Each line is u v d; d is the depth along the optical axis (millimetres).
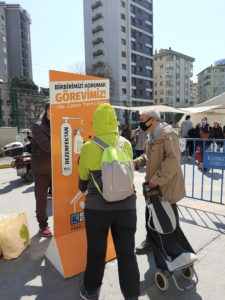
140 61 81500
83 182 2621
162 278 2809
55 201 3264
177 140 2883
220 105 14453
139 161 3453
